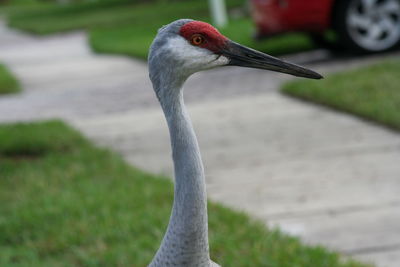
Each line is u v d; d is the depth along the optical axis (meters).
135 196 6.00
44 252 5.20
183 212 3.01
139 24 22.59
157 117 9.16
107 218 5.53
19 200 6.23
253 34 11.80
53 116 9.87
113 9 31.41
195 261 3.05
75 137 8.18
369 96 8.37
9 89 12.76
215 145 7.56
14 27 30.33
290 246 4.90
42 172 7.00
